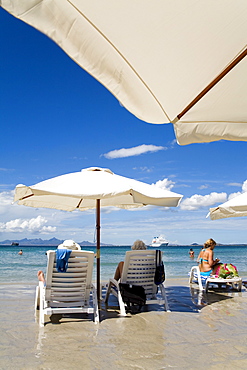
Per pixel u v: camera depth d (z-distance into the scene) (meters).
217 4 1.51
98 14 1.59
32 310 6.19
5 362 3.69
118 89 1.88
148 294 6.50
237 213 7.77
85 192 5.30
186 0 1.49
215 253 51.50
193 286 9.29
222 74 1.86
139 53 1.75
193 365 3.63
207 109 2.06
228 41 1.70
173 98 1.98
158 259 6.36
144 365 3.63
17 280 13.99
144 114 2.05
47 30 1.63
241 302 6.99
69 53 1.71
